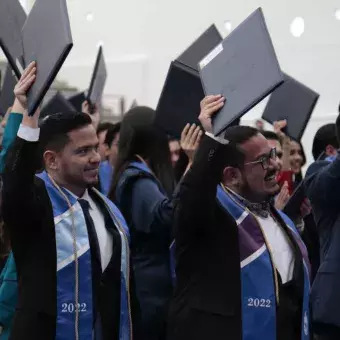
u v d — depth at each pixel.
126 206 3.97
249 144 3.19
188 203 2.96
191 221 2.98
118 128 5.63
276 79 2.62
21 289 2.86
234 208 3.13
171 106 4.02
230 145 3.21
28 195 2.79
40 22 2.73
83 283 2.88
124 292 3.01
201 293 3.03
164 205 3.82
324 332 3.43
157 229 3.87
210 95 2.88
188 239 3.05
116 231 3.06
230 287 3.00
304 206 4.45
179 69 3.95
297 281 3.13
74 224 2.93
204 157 2.93
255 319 2.98
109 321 2.92
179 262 3.12
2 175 2.78
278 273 3.10
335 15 9.09
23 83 2.69
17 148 2.75
